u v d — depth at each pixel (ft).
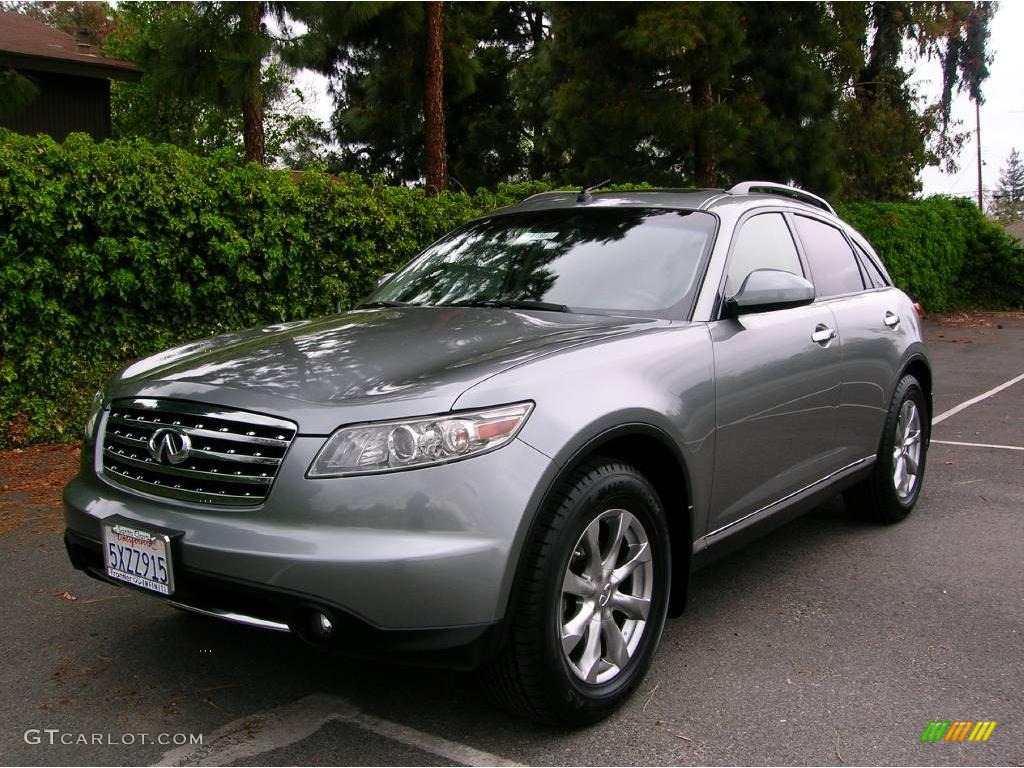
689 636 12.03
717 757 9.13
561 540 8.92
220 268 25.07
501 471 8.64
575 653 9.70
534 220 14.38
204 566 8.77
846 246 16.56
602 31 53.62
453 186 83.35
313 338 11.13
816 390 13.65
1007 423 27.37
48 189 21.16
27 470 20.48
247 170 25.46
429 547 8.30
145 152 23.20
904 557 15.29
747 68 58.18
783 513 13.30
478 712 10.02
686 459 10.73
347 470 8.52
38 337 22.12
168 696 10.39
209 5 37.88
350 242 27.58
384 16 58.95
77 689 10.57
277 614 8.66
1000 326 61.57
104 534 9.64
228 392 9.36
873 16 78.69
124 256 23.00
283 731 9.61
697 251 12.48
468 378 9.05
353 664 11.20
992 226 75.41
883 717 9.93
